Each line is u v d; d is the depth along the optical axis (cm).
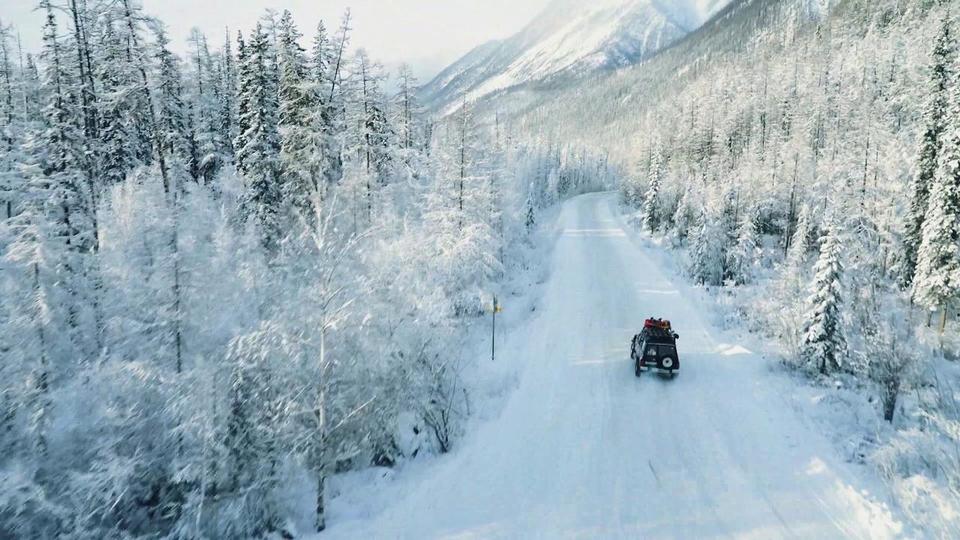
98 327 1275
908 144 4428
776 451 1250
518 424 1456
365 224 2433
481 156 3297
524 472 1220
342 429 1205
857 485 1059
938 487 984
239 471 1064
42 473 1013
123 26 2294
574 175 14100
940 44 3594
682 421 1459
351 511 1098
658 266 3906
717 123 7575
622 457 1278
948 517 890
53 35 2180
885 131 4784
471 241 2878
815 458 1189
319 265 1102
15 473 939
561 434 1399
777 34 18638
